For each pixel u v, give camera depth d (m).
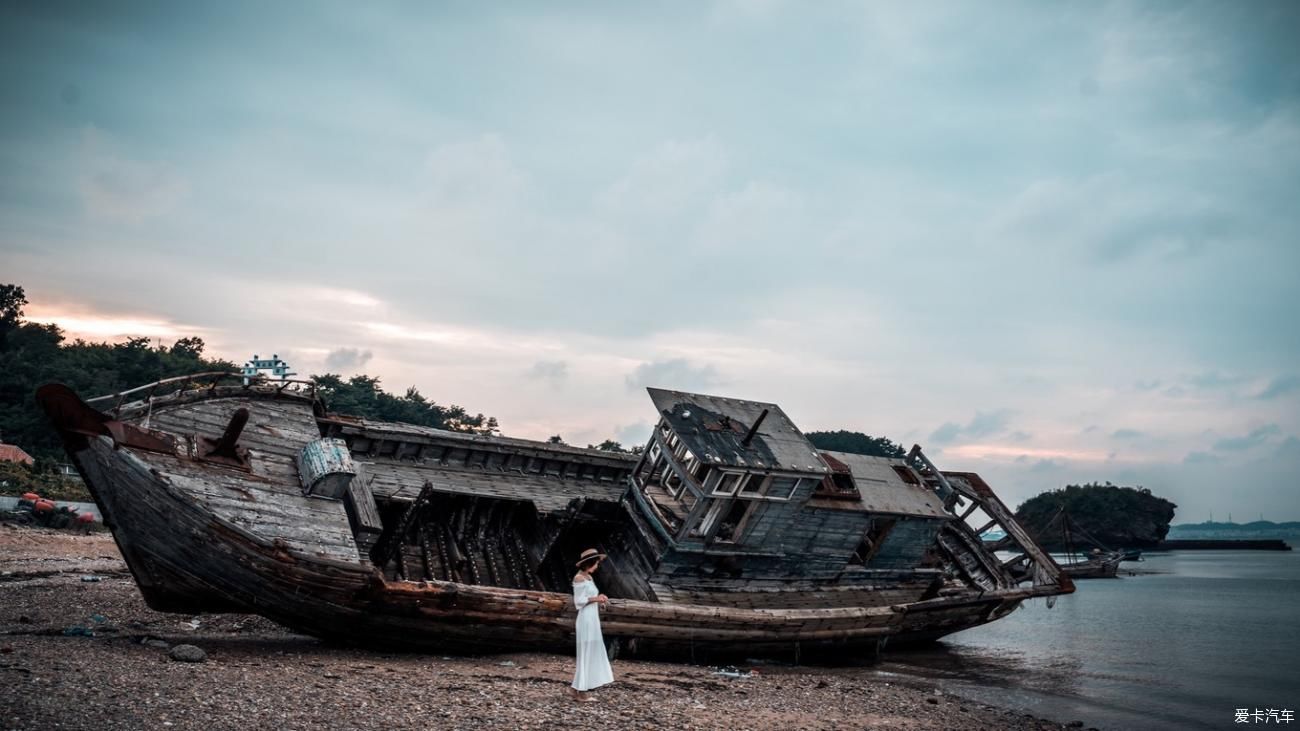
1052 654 28.20
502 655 17.73
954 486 31.05
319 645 17.00
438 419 92.38
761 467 21.08
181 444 16.02
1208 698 20.77
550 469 24.61
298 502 16.31
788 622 21.44
